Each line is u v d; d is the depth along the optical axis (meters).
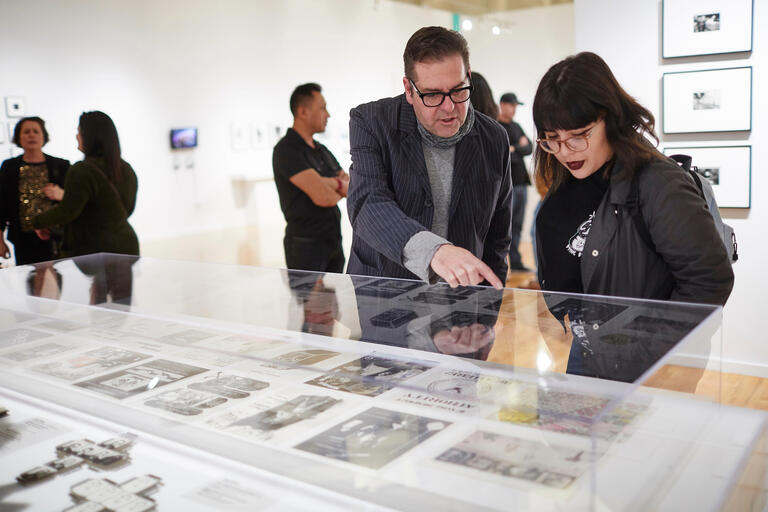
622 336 1.19
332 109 12.21
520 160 6.93
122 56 9.38
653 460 0.98
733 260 1.78
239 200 11.23
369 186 2.00
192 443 1.21
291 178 3.66
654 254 1.59
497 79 13.02
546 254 1.80
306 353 1.37
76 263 2.36
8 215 4.29
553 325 1.32
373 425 1.15
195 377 1.43
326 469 1.07
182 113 10.20
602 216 1.63
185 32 10.12
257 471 1.11
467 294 1.61
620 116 1.56
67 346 1.68
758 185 3.79
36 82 8.42
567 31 12.23
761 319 3.87
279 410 1.25
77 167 3.65
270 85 11.37
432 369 1.23
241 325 1.55
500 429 1.05
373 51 12.88
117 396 1.40
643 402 1.01
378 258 2.10
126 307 1.79
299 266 3.79
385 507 0.96
